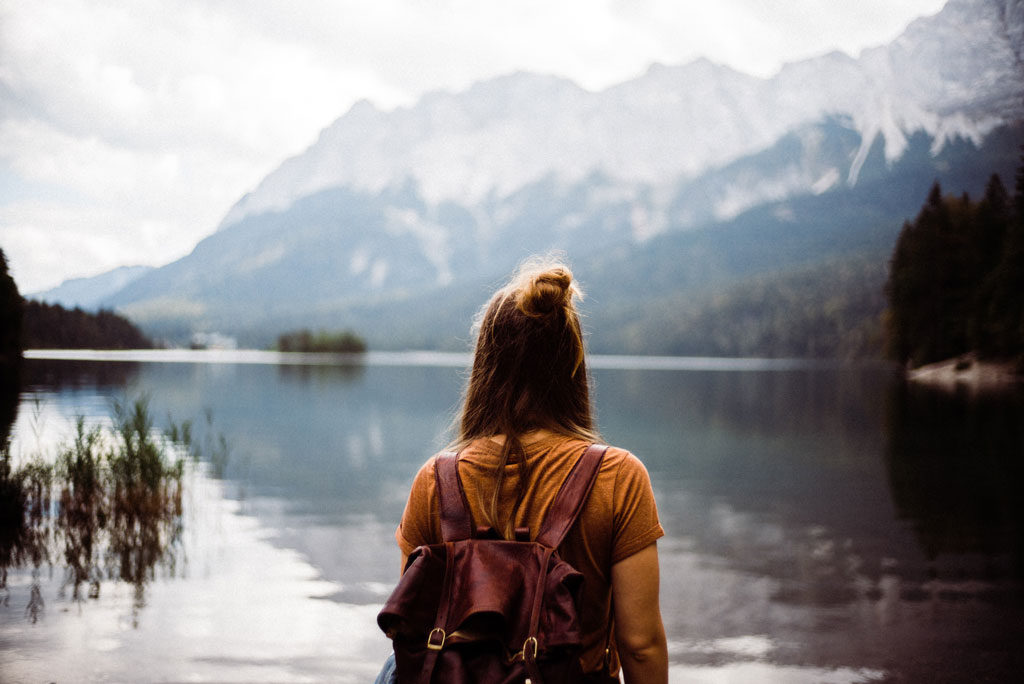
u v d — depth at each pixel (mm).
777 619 4148
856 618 4176
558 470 1021
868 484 8891
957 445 12391
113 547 5320
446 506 1021
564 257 1178
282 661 3400
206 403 17062
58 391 12281
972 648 3689
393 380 32719
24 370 13086
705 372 55156
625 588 1003
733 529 6578
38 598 4203
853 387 31438
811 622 4098
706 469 10031
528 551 957
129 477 6141
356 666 3355
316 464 9734
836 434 14141
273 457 10266
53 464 6336
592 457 1021
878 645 3746
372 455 10656
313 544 5648
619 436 13938
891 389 29375
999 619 4145
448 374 40656
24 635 3629
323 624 3916
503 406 1070
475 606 890
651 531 1009
